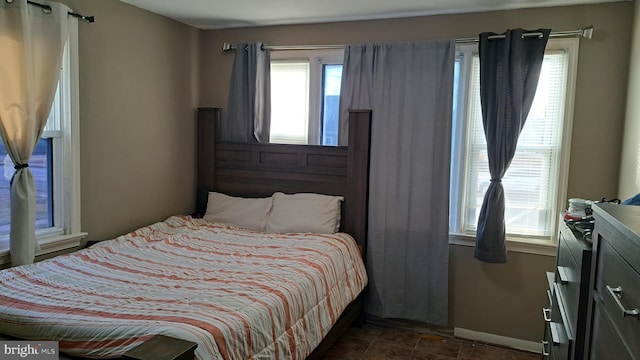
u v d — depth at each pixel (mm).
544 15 3115
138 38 3393
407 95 3408
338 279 2936
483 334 3400
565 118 3100
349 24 3629
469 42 3293
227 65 4039
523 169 3268
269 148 3857
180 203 3953
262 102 3863
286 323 2189
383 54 3445
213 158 4051
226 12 3471
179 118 3881
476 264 3393
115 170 3271
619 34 2957
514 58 3045
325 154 3684
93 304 1983
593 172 3078
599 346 1239
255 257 2846
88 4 2975
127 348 1641
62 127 2871
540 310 3252
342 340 3359
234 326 1829
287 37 3826
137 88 3420
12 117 2471
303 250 3004
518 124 3086
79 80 2943
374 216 3543
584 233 1697
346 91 3586
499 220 3146
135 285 2275
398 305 3533
